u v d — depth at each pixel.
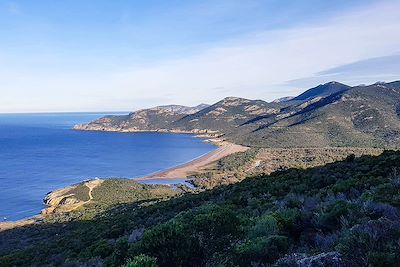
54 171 183.38
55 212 100.81
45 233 63.06
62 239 38.12
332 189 18.38
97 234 33.03
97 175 172.38
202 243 9.52
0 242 58.16
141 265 7.71
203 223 9.74
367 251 6.08
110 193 118.38
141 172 182.62
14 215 104.38
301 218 10.68
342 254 6.31
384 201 10.39
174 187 135.12
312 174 30.64
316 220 10.39
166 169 190.12
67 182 155.00
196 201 39.06
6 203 118.25
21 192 134.75
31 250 33.91
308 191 22.89
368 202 9.83
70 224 69.50
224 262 8.84
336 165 31.97
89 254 20.33
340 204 10.27
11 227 81.00
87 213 84.69
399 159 25.61
